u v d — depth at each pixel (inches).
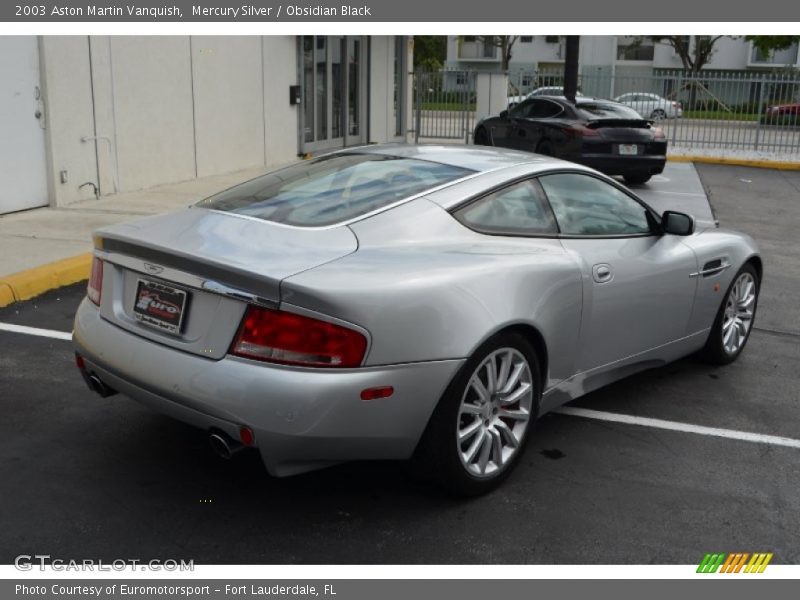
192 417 123.5
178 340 127.2
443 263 133.1
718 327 207.5
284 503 137.9
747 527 137.1
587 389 167.8
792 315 272.7
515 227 151.7
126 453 152.6
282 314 117.6
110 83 404.2
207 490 140.6
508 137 633.6
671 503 143.6
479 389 135.9
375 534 130.0
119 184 418.6
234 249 127.0
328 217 139.3
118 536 126.5
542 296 145.3
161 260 129.0
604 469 155.2
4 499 135.2
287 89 578.6
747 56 2020.2
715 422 179.9
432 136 848.9
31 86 359.6
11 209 356.2
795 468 159.5
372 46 714.8
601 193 173.6
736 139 852.0
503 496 143.0
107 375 136.6
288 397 115.9
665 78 871.7
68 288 262.5
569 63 681.0
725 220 460.8
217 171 504.1
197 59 473.1
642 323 176.2
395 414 124.0
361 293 119.6
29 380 185.8
